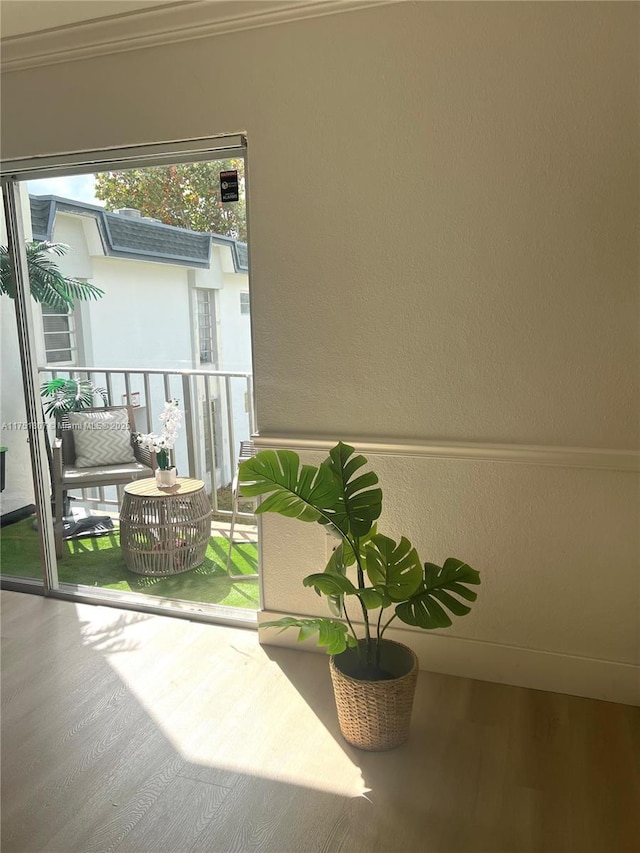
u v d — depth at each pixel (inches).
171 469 111.4
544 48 74.9
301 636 69.0
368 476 75.1
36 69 99.3
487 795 68.9
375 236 85.7
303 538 97.0
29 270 111.9
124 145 96.7
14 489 120.6
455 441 86.7
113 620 110.4
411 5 78.8
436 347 85.7
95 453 115.0
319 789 70.1
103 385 111.3
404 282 85.5
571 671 86.7
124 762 74.8
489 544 87.9
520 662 88.9
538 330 80.9
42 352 113.8
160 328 104.9
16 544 122.6
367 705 73.3
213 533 111.2
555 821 65.4
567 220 77.5
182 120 92.3
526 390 82.7
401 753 75.7
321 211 87.5
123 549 117.5
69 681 91.6
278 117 87.0
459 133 79.8
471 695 87.4
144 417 110.4
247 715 83.3
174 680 91.7
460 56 78.0
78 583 120.6
